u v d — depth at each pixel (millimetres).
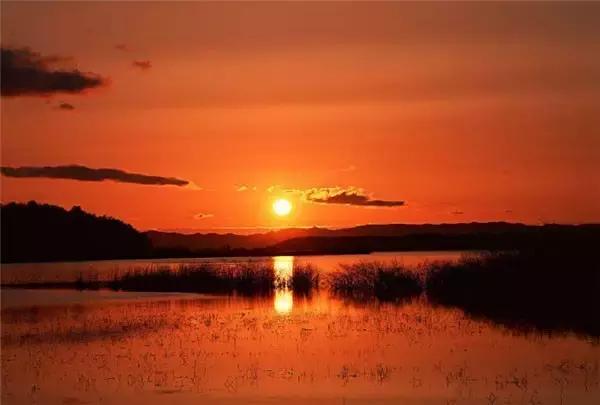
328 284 47250
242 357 22188
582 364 20531
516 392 17703
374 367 20469
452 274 40281
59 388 18953
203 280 51906
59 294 45750
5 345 25281
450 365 20594
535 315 29984
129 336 26719
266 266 58156
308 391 18047
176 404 17203
